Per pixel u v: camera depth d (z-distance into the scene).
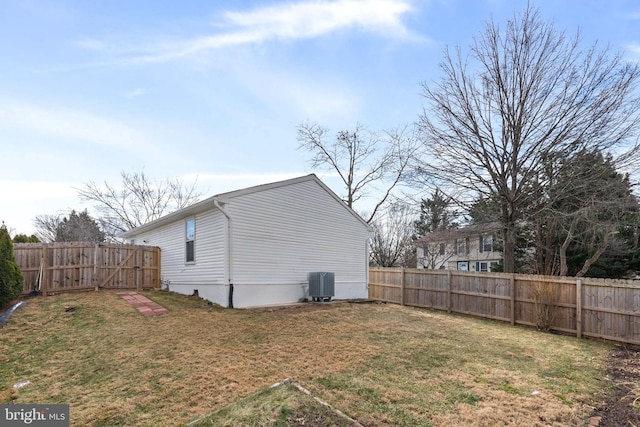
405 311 11.14
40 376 5.15
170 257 13.05
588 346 7.71
